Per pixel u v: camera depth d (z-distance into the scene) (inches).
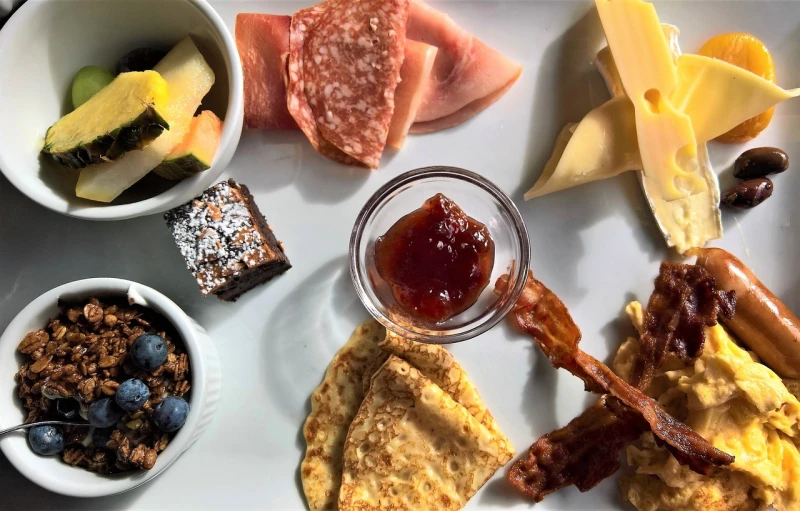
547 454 10.9
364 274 10.8
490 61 11.0
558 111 11.4
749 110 10.6
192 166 9.1
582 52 11.4
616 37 10.5
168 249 11.1
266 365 11.2
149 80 8.6
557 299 10.9
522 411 11.4
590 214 11.5
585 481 10.8
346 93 10.4
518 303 11.0
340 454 11.0
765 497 10.8
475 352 11.4
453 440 10.6
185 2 9.2
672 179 10.3
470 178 10.5
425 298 10.5
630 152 10.8
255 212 10.9
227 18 11.2
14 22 8.9
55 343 9.6
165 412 9.3
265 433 11.2
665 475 10.9
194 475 11.1
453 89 11.1
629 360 11.3
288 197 11.2
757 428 11.0
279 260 10.4
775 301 10.8
